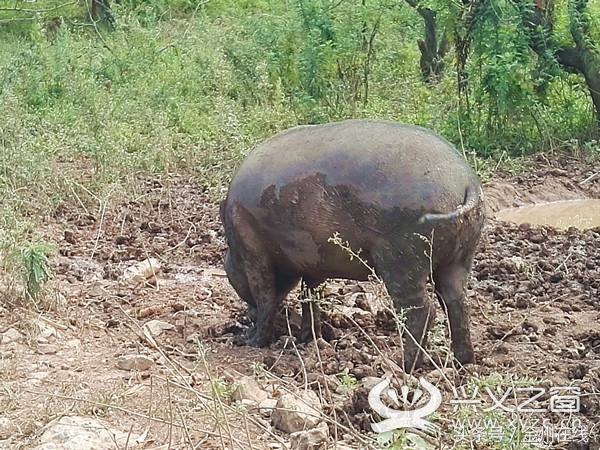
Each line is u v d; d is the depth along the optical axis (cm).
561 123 916
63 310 471
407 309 390
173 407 359
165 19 1363
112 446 334
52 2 1414
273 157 413
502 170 835
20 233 554
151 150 787
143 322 471
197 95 978
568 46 916
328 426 350
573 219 738
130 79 1002
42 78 970
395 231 386
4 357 414
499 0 898
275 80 966
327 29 941
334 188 393
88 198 694
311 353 421
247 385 375
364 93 956
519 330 455
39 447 331
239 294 446
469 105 922
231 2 1431
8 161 681
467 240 392
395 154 389
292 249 412
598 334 449
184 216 675
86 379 394
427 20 1055
